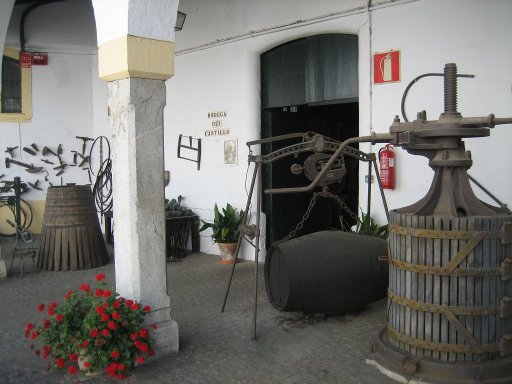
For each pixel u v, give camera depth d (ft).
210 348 14.44
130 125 13.38
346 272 16.25
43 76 34.86
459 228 11.51
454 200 12.18
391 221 12.87
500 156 17.97
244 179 26.14
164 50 13.73
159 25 13.60
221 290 20.49
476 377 11.48
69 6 34.63
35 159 35.06
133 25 13.15
